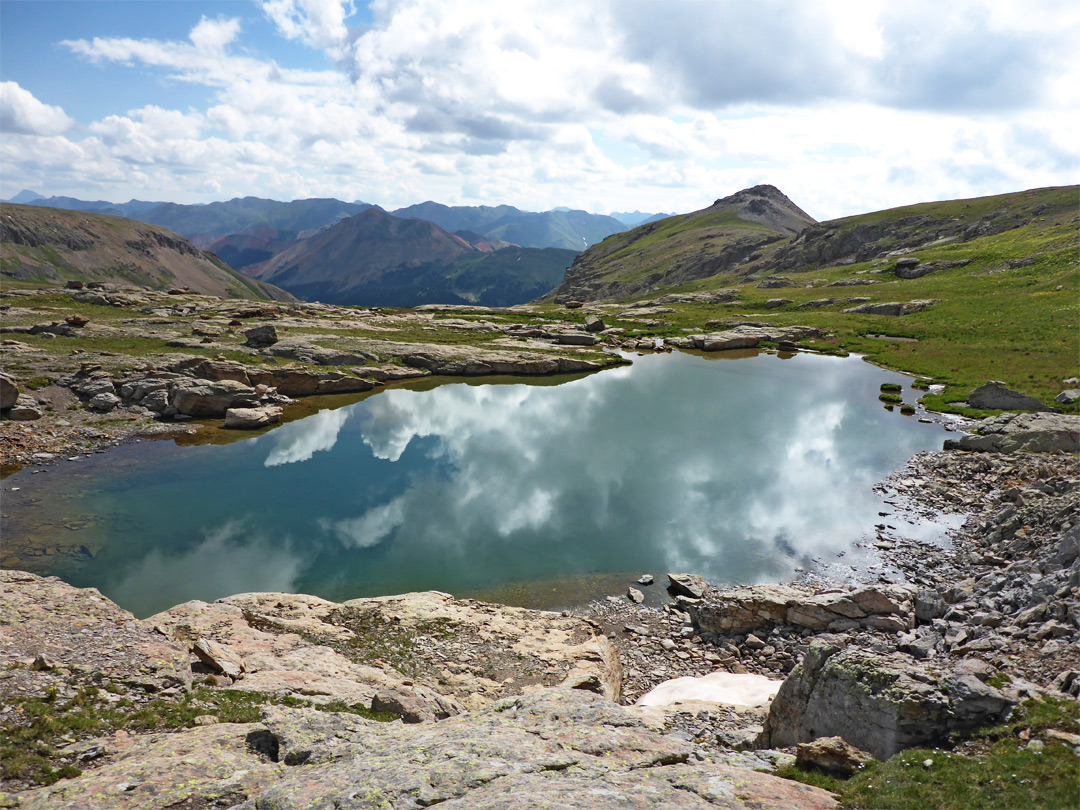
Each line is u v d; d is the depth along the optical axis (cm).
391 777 1109
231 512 4144
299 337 9769
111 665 1739
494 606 2888
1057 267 11788
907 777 1195
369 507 4288
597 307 17138
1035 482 3900
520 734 1336
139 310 11850
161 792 1151
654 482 4753
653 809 991
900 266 15438
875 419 6281
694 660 2625
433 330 12025
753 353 10719
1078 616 1959
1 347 7556
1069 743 1208
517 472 5009
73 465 4881
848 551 3541
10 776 1229
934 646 2303
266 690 1747
